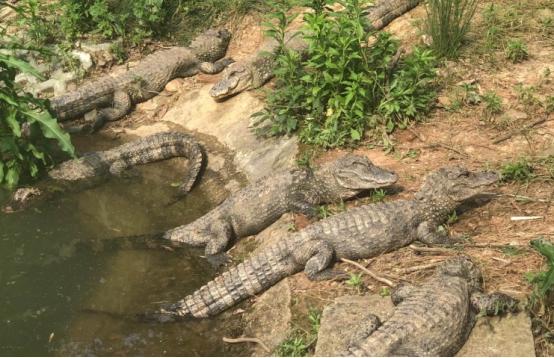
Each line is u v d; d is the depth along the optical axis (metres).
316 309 6.23
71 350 6.32
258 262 6.72
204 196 8.64
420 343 5.26
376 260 6.75
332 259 6.75
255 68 9.76
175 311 6.67
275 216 7.71
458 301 5.52
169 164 9.37
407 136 8.34
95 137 10.06
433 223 6.92
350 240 6.73
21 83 10.86
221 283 6.72
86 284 7.18
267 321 6.37
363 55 8.40
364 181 7.37
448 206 6.86
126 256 7.60
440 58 9.39
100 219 8.27
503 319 5.66
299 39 10.13
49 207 8.51
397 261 6.66
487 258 6.38
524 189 7.23
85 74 10.95
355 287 6.40
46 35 11.29
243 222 7.72
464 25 9.41
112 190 8.85
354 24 8.38
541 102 8.43
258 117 9.27
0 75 8.69
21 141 8.81
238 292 6.69
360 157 7.48
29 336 6.50
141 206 8.51
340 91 8.60
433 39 9.43
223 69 10.77
